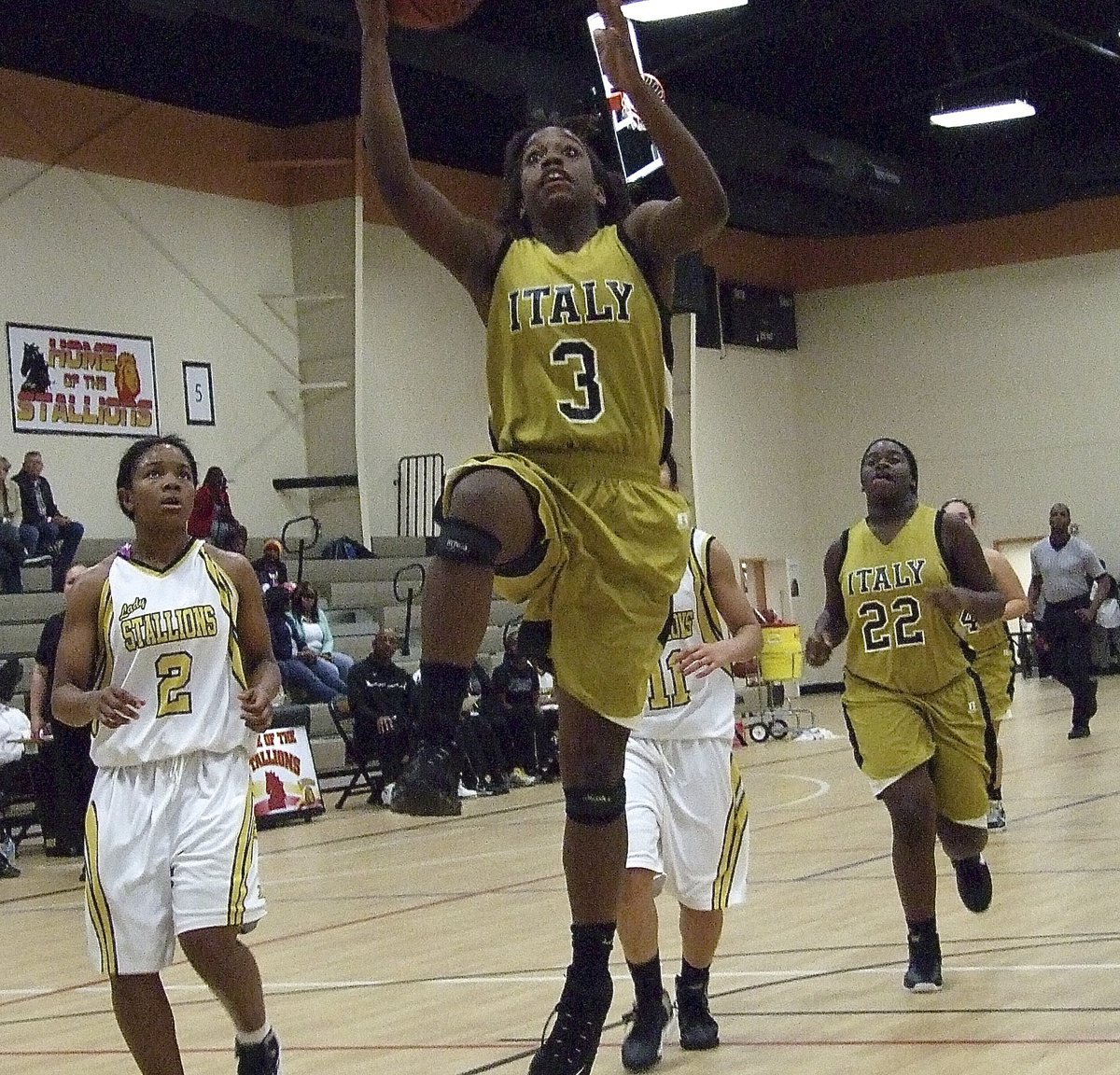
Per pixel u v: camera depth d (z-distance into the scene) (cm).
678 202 318
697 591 496
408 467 2081
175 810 406
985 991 532
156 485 419
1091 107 2458
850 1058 460
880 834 1007
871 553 567
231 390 1931
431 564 297
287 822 1337
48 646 1032
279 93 1986
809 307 2719
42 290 1758
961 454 2616
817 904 745
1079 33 2116
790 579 2673
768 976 584
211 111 1967
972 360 2608
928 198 2528
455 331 2175
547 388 314
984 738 564
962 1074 432
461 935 741
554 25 1967
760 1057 470
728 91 2283
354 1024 555
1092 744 1497
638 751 489
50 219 1773
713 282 2439
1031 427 2567
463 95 2066
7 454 1709
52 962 747
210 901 396
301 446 2005
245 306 1955
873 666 563
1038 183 2483
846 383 2692
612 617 317
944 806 570
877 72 2277
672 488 468
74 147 1800
